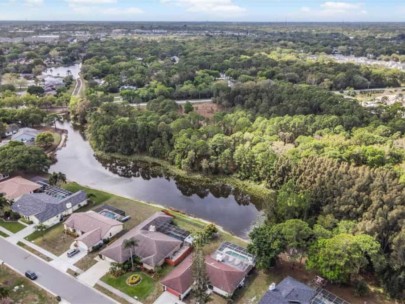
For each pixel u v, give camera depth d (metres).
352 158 91.94
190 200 96.81
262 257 62.28
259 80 180.00
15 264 65.00
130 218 82.19
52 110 168.75
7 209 82.00
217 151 109.12
